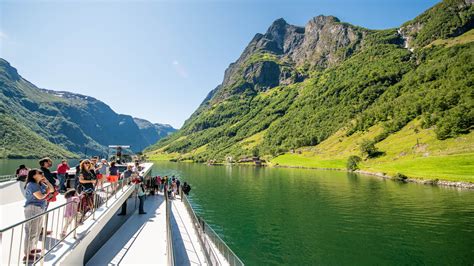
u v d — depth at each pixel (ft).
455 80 500.33
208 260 51.70
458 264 84.38
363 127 570.46
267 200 184.85
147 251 48.78
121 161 120.57
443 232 113.09
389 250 95.40
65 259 28.04
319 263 85.66
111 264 42.86
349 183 257.34
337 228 120.88
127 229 62.54
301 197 193.47
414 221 128.88
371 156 408.05
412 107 501.97
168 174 381.60
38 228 26.05
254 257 90.79
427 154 333.62
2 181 56.75
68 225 32.48
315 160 504.43
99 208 45.98
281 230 119.24
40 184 29.43
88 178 40.11
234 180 304.30
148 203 97.50
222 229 121.29
